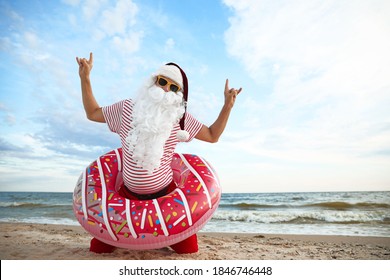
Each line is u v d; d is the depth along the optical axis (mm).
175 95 2484
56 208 13039
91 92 2771
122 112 2689
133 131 2523
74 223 7672
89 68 2742
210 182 2840
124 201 2611
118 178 3000
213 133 2902
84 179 2846
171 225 2508
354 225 7352
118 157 3105
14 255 2994
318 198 18047
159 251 3127
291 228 6852
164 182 2715
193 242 3080
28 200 20562
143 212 2523
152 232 2486
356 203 13062
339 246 4074
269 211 10945
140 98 2553
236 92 2840
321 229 6609
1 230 5098
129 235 2488
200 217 2617
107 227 2518
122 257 2850
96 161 3045
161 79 2559
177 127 2703
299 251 3662
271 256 3320
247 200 18078
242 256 3242
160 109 2457
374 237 4949
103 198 2648
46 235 4590
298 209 12031
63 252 3109
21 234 4605
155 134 2449
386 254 3539
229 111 2852
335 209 11836
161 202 2582
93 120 2797
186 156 3197
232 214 9398
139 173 2570
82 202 2678
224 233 5469
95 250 3021
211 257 3018
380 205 12695
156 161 2500
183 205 2588
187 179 2867
